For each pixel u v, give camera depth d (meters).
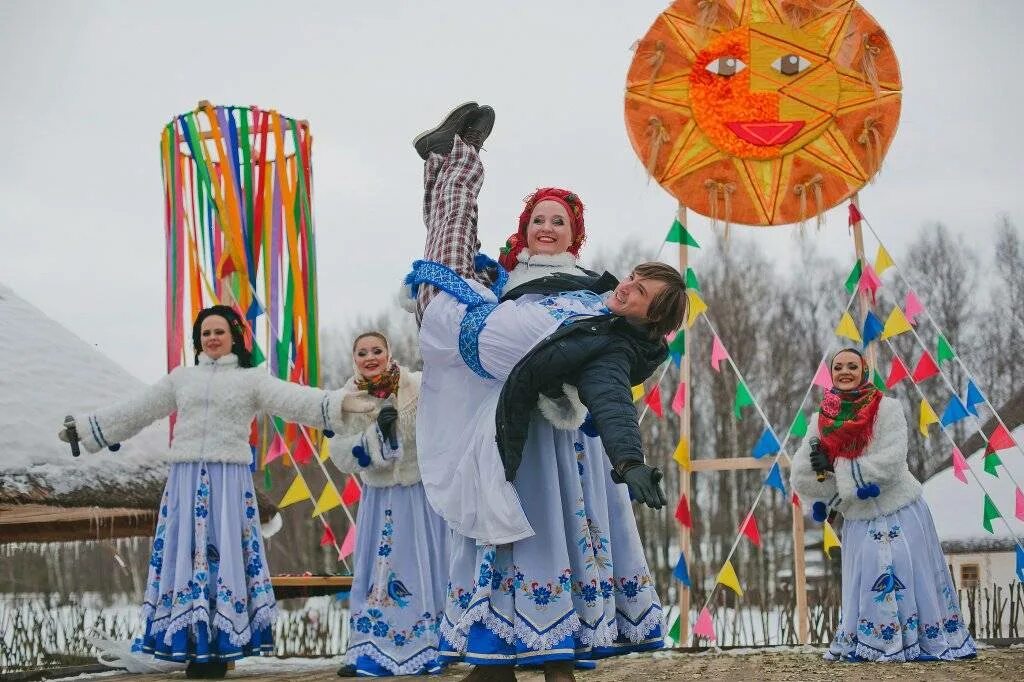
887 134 8.61
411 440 7.12
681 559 8.48
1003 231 29.41
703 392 29.53
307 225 9.14
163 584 6.90
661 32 8.77
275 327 8.94
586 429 4.01
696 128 8.73
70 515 8.29
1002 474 14.88
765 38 8.71
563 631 3.83
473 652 3.84
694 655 7.84
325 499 8.43
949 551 14.51
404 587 7.04
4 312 8.48
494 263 4.48
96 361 8.74
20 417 7.66
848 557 7.55
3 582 20.61
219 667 6.96
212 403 7.12
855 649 7.31
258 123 9.01
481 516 3.91
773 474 8.38
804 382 30.11
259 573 7.10
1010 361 28.55
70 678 7.21
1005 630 10.98
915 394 27.62
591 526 4.03
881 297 29.55
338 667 7.98
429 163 4.52
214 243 8.94
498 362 4.00
